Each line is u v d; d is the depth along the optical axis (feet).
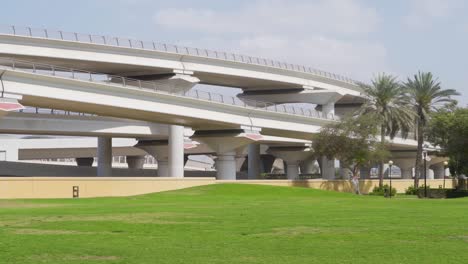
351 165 305.53
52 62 261.44
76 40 260.01
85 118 278.05
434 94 300.20
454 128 261.03
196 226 83.71
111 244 64.28
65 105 221.87
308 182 290.56
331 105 363.97
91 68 281.13
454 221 91.20
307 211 117.19
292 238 69.21
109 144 316.19
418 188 283.38
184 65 296.30
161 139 306.96
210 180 251.60
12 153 359.66
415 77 301.84
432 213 109.60
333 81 379.55
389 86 292.61
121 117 256.73
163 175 312.29
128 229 79.61
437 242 65.36
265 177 442.50
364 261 53.31
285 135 329.31
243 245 63.46
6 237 70.23
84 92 217.36
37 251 59.16
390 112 292.40
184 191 226.99
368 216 102.32
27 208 128.98
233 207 132.36
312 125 317.83
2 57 243.40
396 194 293.23
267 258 55.16
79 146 374.22
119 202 160.35
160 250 59.98
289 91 362.53
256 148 391.24
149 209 123.65
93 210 119.65
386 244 63.87
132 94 232.73
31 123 263.49
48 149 368.48
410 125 297.53
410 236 70.74
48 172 352.90
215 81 337.93
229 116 274.36
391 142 344.28
